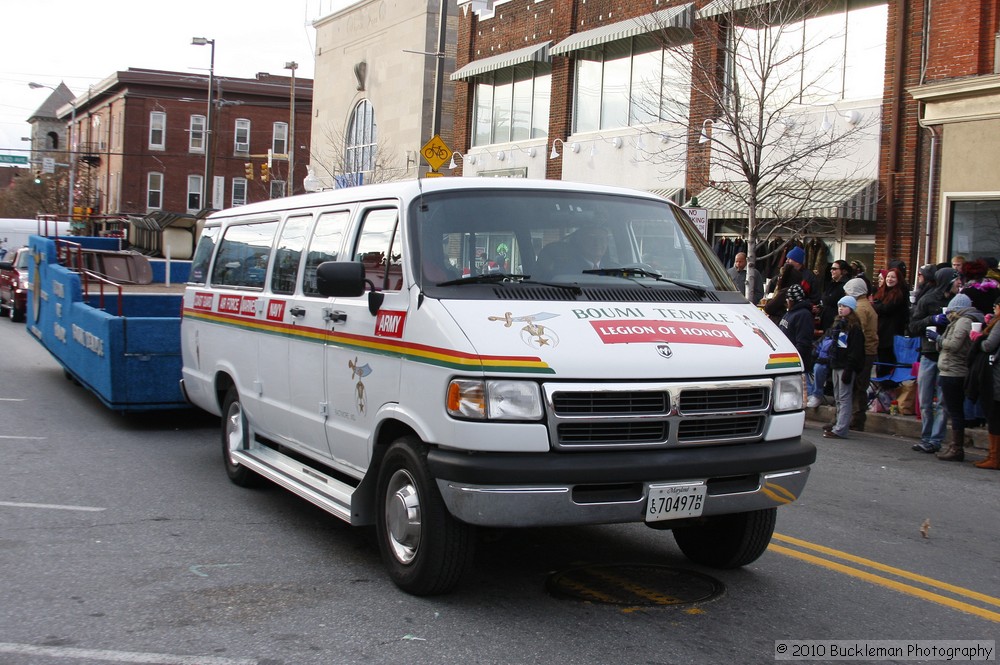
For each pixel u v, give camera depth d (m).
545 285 5.55
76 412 11.83
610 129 24.80
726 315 5.75
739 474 5.22
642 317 5.41
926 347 11.15
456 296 5.32
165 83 62.41
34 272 16.14
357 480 6.10
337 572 5.88
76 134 78.25
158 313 13.60
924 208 17.17
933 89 16.50
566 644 4.78
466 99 31.19
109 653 4.56
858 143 18.20
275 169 63.41
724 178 20.31
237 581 5.68
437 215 5.73
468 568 5.22
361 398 5.78
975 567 6.56
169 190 63.09
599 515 4.91
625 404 4.96
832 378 13.40
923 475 9.87
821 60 18.84
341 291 5.57
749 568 6.23
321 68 41.62
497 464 4.77
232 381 8.06
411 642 4.75
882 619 5.37
